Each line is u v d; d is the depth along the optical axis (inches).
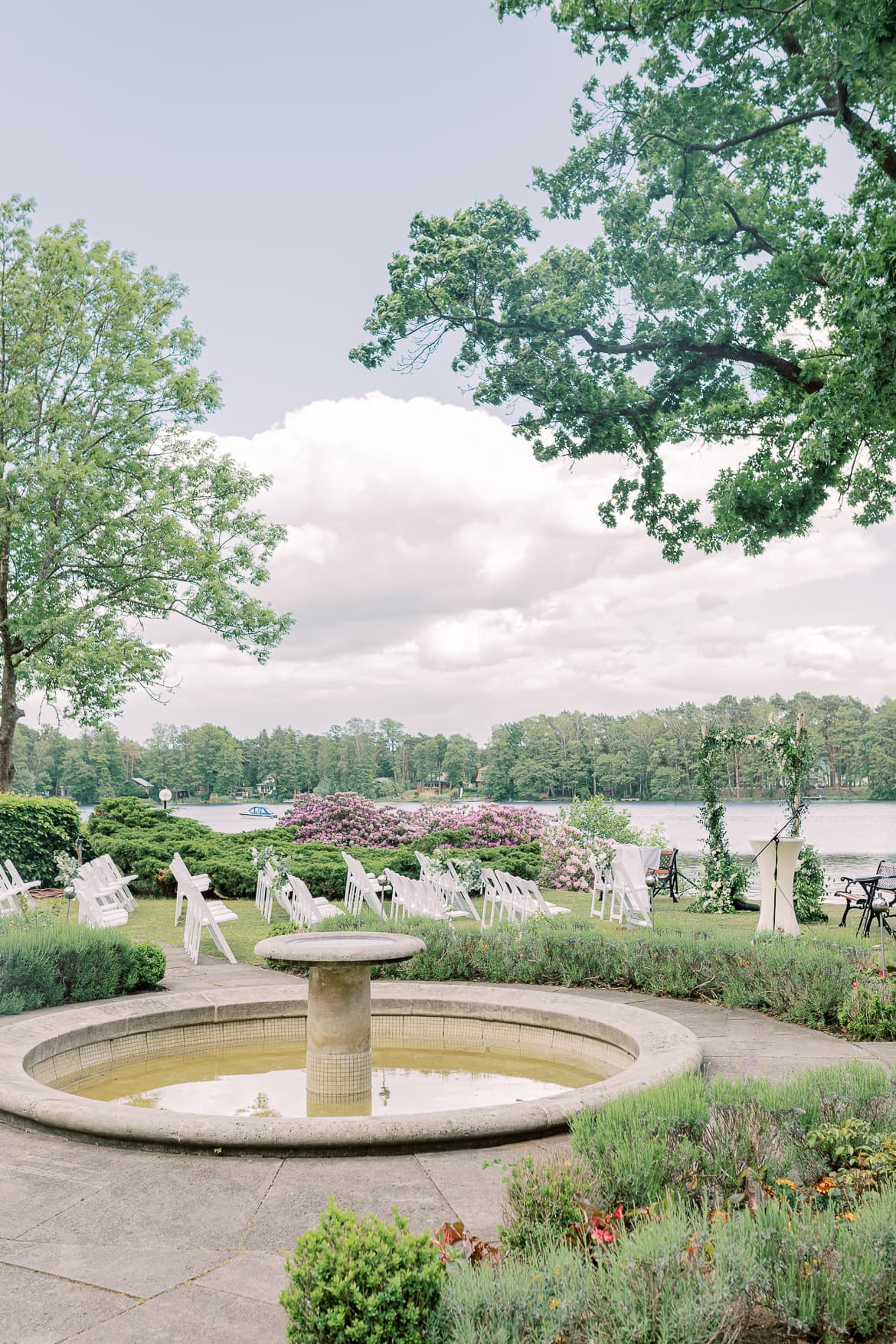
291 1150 184.2
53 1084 258.4
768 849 496.7
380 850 798.5
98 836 795.4
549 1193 132.6
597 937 390.3
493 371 738.2
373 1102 244.4
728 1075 234.8
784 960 334.0
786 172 704.4
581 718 3983.8
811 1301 106.2
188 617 992.9
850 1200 132.3
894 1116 161.2
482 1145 188.2
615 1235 119.4
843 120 527.2
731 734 649.0
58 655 918.4
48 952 336.2
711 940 374.9
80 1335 117.5
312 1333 99.2
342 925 438.6
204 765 4608.8
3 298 899.4
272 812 3240.7
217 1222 153.0
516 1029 303.7
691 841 1460.4
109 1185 169.9
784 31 552.4
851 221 534.9
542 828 831.1
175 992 346.3
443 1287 104.3
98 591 968.9
